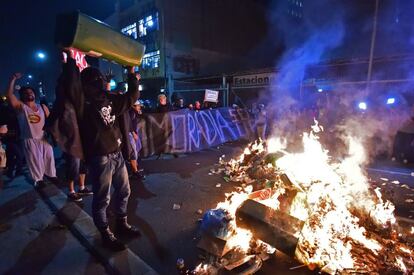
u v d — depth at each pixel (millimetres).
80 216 3824
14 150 5781
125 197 3291
